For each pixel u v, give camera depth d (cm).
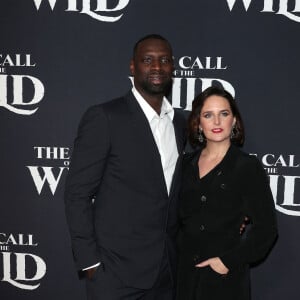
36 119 210
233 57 200
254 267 217
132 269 160
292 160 206
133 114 159
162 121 167
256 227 159
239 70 201
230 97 169
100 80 205
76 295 223
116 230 159
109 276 160
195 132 173
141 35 201
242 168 161
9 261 223
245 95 202
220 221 160
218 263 159
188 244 168
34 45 205
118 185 158
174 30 200
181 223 176
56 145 212
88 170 153
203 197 163
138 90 164
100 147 153
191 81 203
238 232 162
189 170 171
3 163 215
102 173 158
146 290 165
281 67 200
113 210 159
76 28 203
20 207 218
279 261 215
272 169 208
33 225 219
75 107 208
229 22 198
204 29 200
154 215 160
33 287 224
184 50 201
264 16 197
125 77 204
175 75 203
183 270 169
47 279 223
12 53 206
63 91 207
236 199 160
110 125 154
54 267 222
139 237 160
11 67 207
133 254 160
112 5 200
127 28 202
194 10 199
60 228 218
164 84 162
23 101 209
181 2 199
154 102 164
